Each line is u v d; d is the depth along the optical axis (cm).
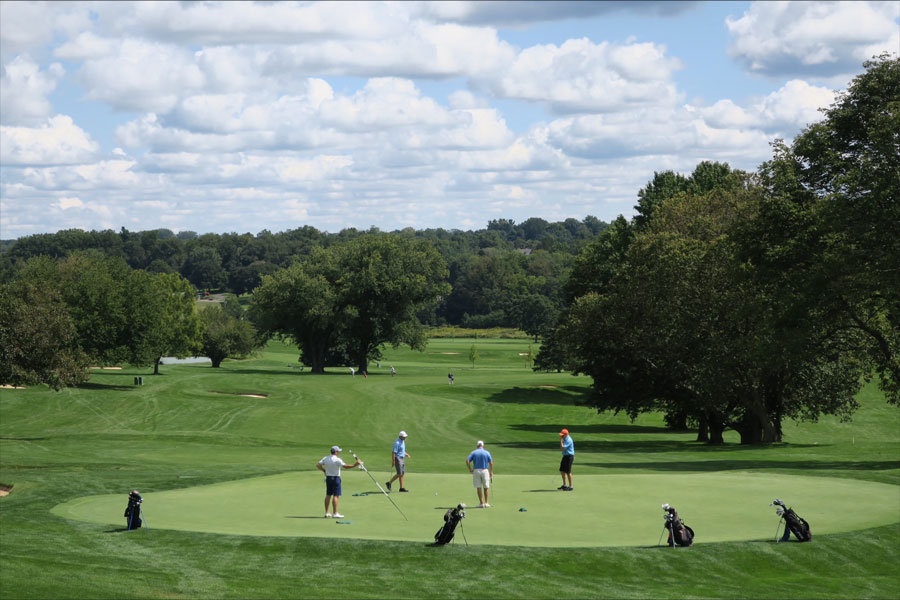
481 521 2142
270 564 1772
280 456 4228
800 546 1950
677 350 5388
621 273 6056
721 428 5800
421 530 2044
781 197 4166
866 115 3925
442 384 9412
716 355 4953
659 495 2492
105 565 1723
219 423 6550
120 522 2214
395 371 12519
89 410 7094
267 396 8156
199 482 3011
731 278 4716
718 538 1997
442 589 1616
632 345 5759
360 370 11931
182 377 9856
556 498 2441
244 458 4119
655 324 5497
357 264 11725
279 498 2516
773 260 4122
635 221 8056
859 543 1991
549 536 1992
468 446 5375
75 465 3719
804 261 4134
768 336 4481
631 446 5356
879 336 4281
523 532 2030
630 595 1617
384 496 2514
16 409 7112
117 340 8769
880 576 1811
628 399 6184
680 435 6744
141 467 3606
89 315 8450
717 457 4319
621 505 2341
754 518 2205
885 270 3634
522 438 6191
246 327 13850
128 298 8825
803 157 4197
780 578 1773
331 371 12425
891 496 2538
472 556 1828
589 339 6038
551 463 3872
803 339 4000
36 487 2931
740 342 4716
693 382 5384
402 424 6700
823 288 3794
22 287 5578
